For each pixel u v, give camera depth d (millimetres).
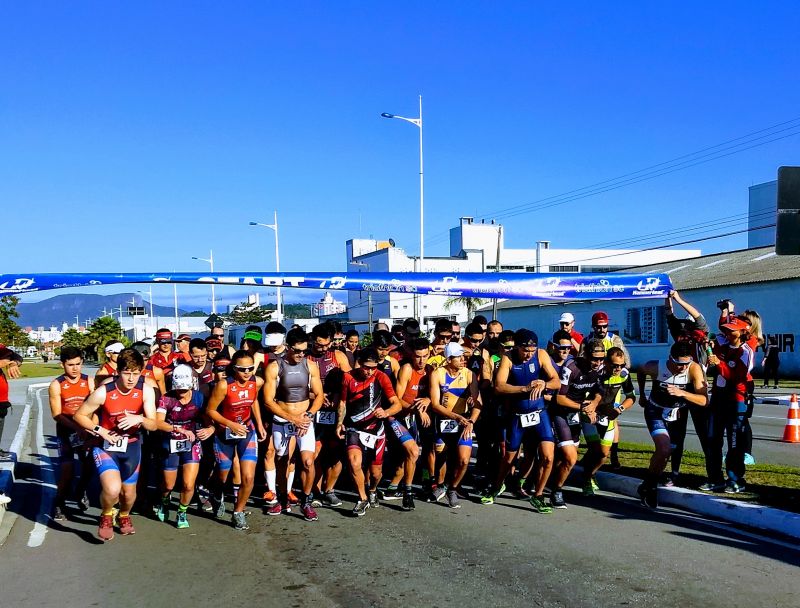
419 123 33875
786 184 7496
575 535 6770
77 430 7195
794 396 12422
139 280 9633
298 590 5441
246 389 7227
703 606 4941
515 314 44812
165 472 7375
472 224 71500
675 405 7656
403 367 8195
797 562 5848
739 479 7797
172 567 6047
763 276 29234
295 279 9977
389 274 10242
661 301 33875
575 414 7852
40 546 6727
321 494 8469
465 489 9055
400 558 6180
